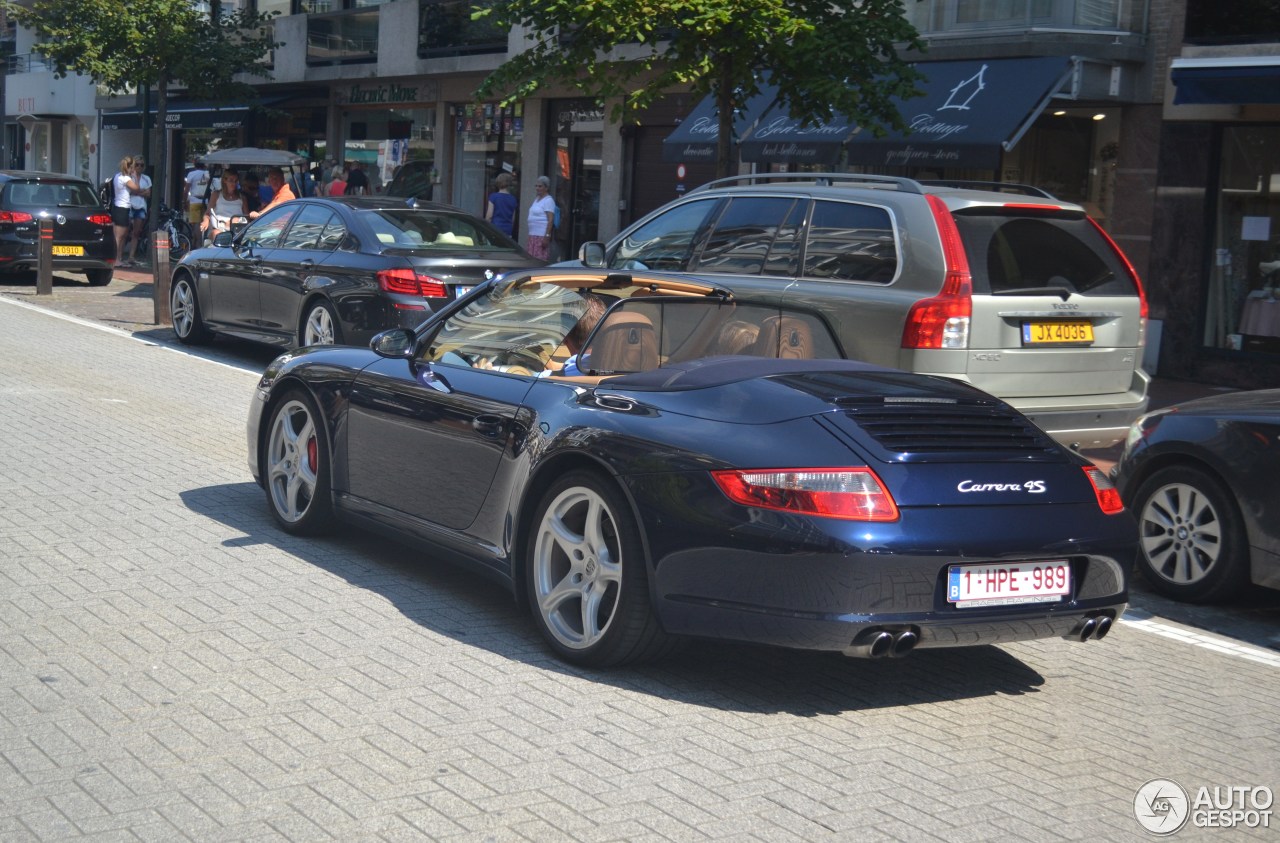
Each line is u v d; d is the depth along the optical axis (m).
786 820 3.90
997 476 4.81
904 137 16.17
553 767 4.20
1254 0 15.21
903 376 5.42
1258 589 7.07
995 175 17.84
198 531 6.98
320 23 29.50
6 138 50.75
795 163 18.58
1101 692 5.36
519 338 6.09
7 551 6.41
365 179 26.81
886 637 4.54
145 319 17.94
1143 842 3.90
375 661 5.12
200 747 4.22
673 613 4.78
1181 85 14.77
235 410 11.06
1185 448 6.84
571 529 5.30
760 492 4.62
